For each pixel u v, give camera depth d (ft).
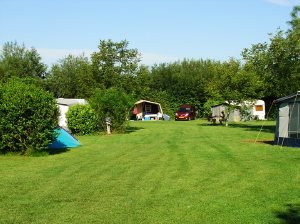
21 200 29.94
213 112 160.45
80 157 53.67
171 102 201.57
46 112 55.42
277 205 28.17
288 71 91.04
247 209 27.20
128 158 52.29
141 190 33.12
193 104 198.80
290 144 65.46
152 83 207.21
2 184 35.65
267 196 30.73
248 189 33.19
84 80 138.21
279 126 67.67
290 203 28.68
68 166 45.85
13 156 54.44
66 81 193.67
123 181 36.83
